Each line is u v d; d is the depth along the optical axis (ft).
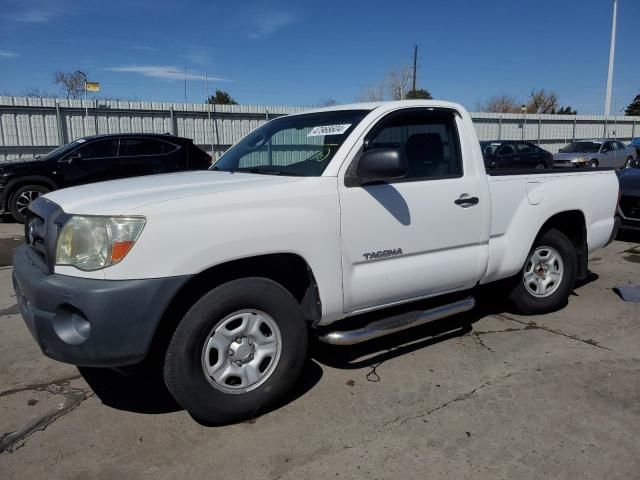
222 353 9.66
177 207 8.96
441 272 12.23
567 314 16.02
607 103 92.07
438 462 8.86
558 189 14.94
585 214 15.79
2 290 19.06
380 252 11.14
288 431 9.82
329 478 8.50
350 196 10.62
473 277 13.07
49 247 9.15
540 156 68.18
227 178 11.10
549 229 15.55
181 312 9.46
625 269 21.70
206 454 9.16
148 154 37.06
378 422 10.09
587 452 9.07
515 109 206.18
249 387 10.00
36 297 8.94
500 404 10.68
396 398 10.98
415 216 11.59
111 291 8.47
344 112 12.24
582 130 108.88
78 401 11.02
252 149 13.37
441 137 12.57
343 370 12.28
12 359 13.08
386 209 11.10
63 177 34.42
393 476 8.53
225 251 9.23
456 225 12.37
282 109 78.64
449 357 12.94
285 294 10.17
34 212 10.61
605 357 12.91
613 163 76.59
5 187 33.22
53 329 8.83
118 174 36.11
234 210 9.39
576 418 10.13
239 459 9.01
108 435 9.75
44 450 9.30
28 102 60.90
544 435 9.58
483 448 9.22
